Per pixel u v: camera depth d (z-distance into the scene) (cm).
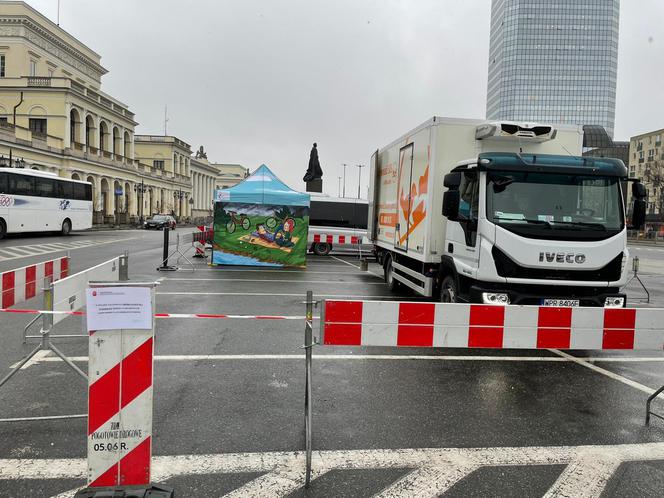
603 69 10406
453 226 804
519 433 423
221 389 506
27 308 905
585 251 677
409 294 1192
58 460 356
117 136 6431
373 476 348
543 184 702
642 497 329
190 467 352
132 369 295
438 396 507
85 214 3634
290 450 381
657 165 7450
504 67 10956
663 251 3806
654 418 464
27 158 4294
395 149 1130
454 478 347
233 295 1102
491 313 450
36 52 5675
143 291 292
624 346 476
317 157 3334
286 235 1719
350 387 525
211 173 11950
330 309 415
